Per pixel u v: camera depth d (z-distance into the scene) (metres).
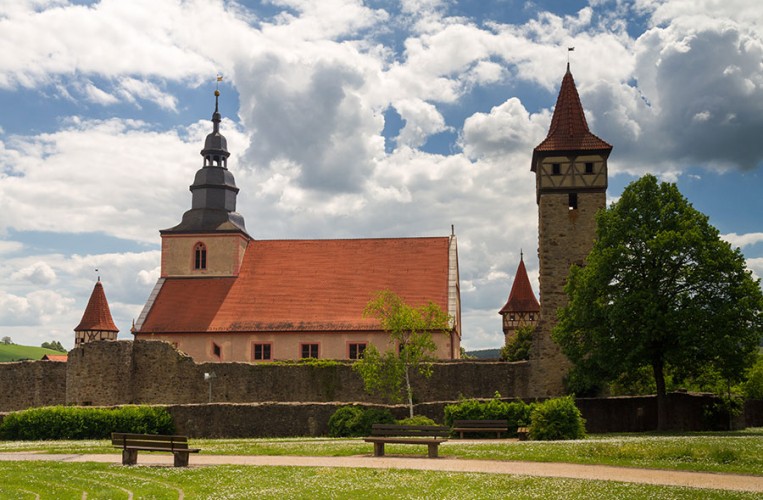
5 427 38.16
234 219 69.19
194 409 38.41
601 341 42.09
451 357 59.12
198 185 69.31
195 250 66.50
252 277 65.31
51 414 38.16
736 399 43.62
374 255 65.56
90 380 48.47
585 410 41.06
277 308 62.38
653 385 48.97
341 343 59.91
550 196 53.88
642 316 40.53
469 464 24.05
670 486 19.02
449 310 60.09
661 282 41.78
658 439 30.98
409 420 37.50
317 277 64.38
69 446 32.44
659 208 42.91
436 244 65.94
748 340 39.50
